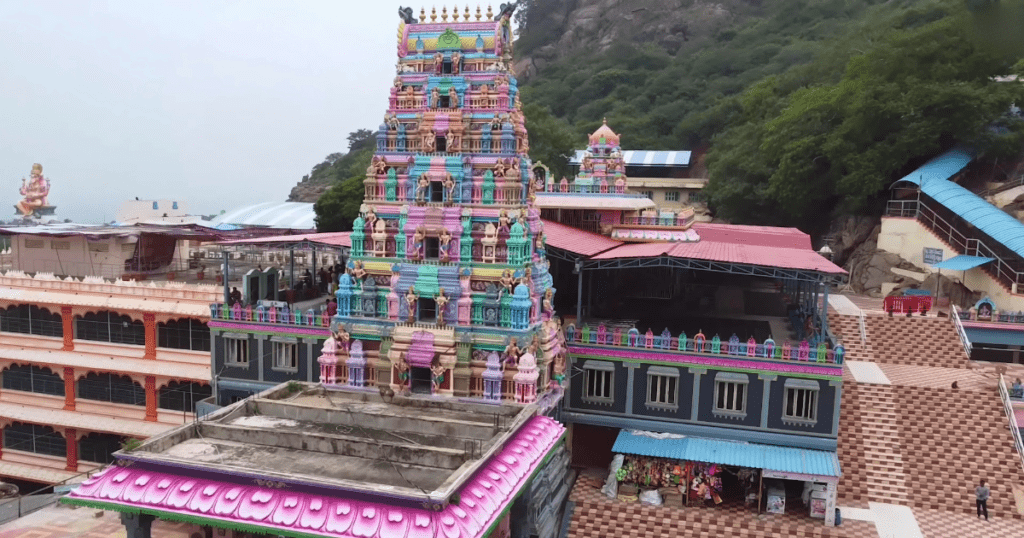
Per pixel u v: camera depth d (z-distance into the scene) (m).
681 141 101.62
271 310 38.25
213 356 39.66
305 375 38.03
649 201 47.81
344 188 70.62
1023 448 33.38
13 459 48.91
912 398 36.59
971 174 58.66
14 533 31.97
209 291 43.97
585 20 141.25
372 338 31.31
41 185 69.88
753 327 41.44
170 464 21.53
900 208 56.12
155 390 45.56
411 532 18.95
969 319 43.59
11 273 49.75
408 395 30.02
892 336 43.09
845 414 35.91
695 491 32.31
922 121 56.31
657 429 34.44
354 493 19.94
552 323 32.62
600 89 118.62
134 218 72.00
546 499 30.02
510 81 31.28
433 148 31.03
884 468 33.31
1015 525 30.36
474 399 29.22
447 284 30.45
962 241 50.53
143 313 45.34
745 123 85.75
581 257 37.28
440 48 31.31
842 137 60.34
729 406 33.94
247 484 20.98
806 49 102.00
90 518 33.72
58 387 48.44
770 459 31.62
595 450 36.53
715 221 75.94
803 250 41.50
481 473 21.81
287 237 40.72
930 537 29.33
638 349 34.53
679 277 49.72
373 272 31.61
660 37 130.00
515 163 30.30
